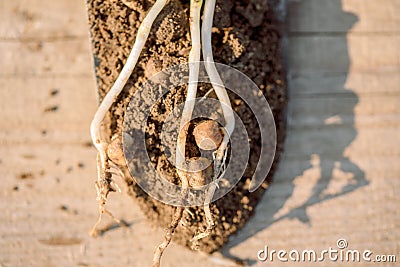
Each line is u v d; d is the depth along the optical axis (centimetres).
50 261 28
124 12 26
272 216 28
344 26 28
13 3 27
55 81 28
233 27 26
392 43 28
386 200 28
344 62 28
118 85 26
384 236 28
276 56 27
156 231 28
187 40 26
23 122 28
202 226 27
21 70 28
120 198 28
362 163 28
